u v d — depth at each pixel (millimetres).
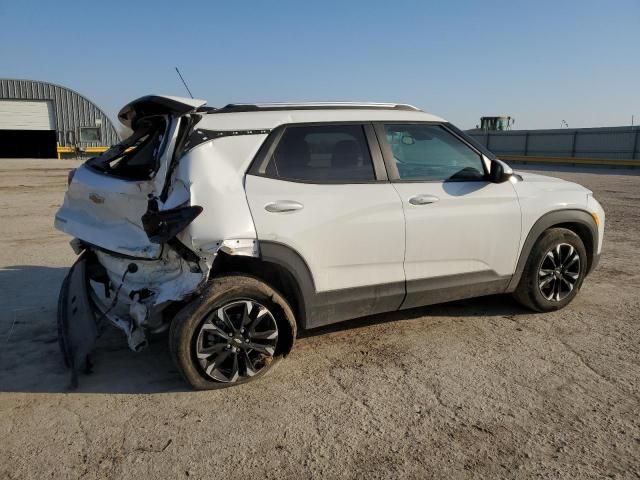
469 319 4730
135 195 3529
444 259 4191
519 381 3609
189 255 3334
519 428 3064
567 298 4891
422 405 3316
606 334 4391
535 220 4543
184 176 3324
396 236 3938
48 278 6070
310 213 3613
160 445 2932
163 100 3467
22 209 11625
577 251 4840
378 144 4020
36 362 3943
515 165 33625
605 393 3441
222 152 3480
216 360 3447
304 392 3490
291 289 3746
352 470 2719
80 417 3213
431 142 4277
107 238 3699
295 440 2971
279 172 3629
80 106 39719
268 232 3445
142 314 3361
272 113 3754
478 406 3299
